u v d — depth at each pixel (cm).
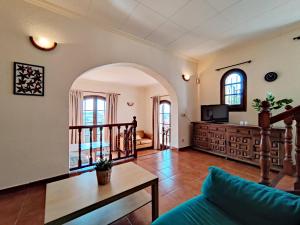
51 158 222
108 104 632
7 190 192
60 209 106
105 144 475
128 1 206
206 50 368
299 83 268
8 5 191
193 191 202
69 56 234
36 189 202
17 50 196
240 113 353
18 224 142
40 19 211
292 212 81
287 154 189
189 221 97
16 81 196
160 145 655
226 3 209
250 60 334
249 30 279
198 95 446
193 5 213
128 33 288
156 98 662
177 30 279
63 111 230
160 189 206
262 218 88
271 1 205
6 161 192
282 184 164
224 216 102
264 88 312
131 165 183
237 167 284
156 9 222
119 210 137
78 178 152
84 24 246
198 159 330
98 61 260
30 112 206
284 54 285
